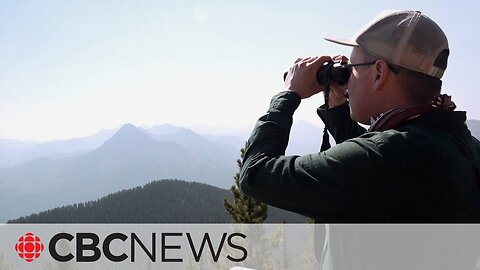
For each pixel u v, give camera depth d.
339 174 1.44
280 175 1.52
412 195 1.39
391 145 1.42
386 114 1.57
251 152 1.67
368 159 1.42
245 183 1.62
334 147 1.53
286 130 1.71
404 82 1.58
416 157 1.39
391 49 1.56
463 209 1.43
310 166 1.50
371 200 1.41
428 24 1.56
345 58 1.90
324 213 1.49
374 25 1.63
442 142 1.45
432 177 1.38
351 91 1.74
